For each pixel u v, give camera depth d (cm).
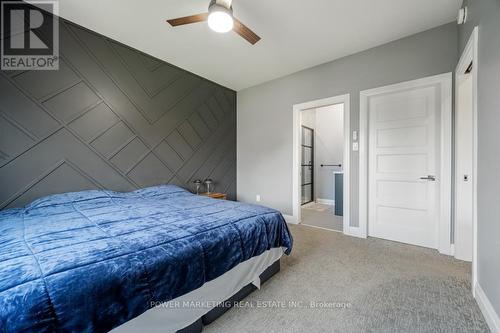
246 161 438
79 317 81
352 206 304
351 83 304
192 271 121
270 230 185
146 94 305
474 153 160
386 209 285
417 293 167
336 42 276
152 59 312
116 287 92
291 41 274
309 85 348
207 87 393
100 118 262
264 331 132
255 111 422
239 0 206
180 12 225
